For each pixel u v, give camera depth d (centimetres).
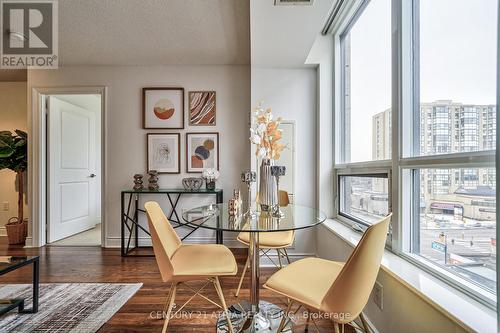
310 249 268
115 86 317
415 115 139
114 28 234
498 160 74
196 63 312
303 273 126
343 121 248
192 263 145
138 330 154
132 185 317
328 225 227
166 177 319
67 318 166
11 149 312
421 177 135
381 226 94
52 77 317
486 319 83
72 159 368
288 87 268
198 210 183
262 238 196
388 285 128
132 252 294
